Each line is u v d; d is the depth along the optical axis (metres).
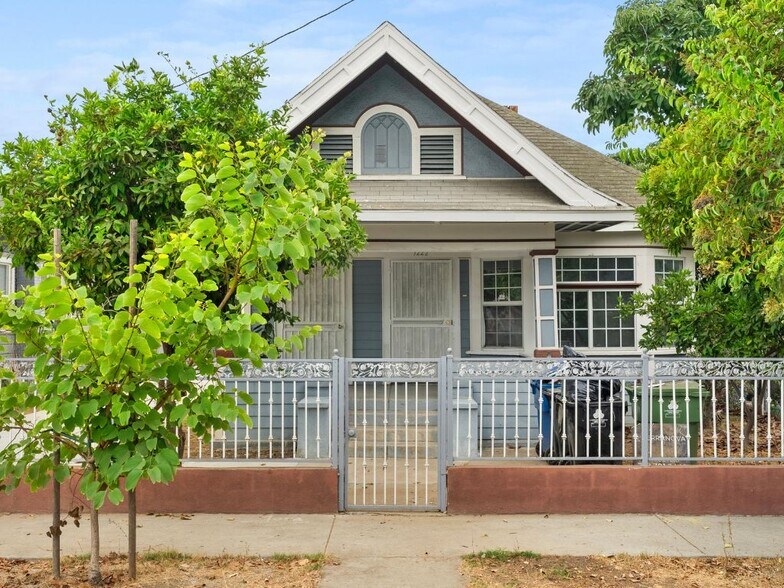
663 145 9.85
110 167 9.65
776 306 8.34
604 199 12.77
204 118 10.19
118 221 9.50
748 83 7.66
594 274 14.93
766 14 8.31
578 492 8.95
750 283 10.52
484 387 12.63
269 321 11.87
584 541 7.99
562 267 14.92
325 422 11.12
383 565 7.34
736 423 12.69
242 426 11.80
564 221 12.68
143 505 8.96
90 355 5.83
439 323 14.76
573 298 14.95
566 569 7.21
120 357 5.84
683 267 15.30
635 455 9.55
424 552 7.69
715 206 8.23
